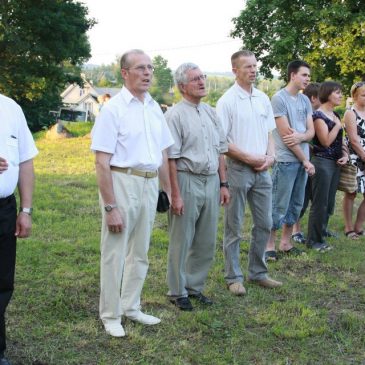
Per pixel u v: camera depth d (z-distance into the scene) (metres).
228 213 4.29
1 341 2.96
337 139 5.55
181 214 3.79
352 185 6.12
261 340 3.51
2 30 26.94
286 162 5.00
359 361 3.32
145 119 3.38
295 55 24.36
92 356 3.21
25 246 5.27
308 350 3.42
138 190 3.38
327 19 22.86
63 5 28.78
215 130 3.88
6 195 2.77
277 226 5.11
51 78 29.80
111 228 3.34
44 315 3.73
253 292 4.36
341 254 5.52
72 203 7.62
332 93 5.58
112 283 3.45
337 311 4.06
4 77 27.98
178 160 3.76
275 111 4.98
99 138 3.25
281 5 24.70
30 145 2.94
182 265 3.93
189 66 3.73
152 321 3.67
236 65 4.18
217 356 3.28
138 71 3.29
